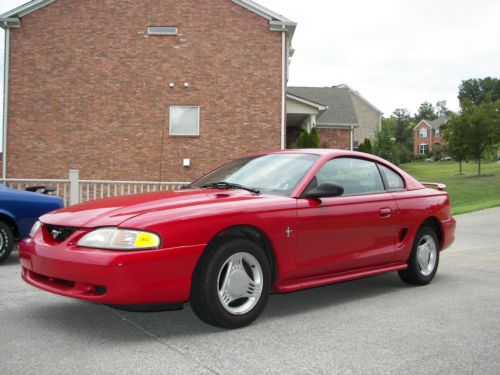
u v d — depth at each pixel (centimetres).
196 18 1869
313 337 402
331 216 485
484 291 573
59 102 1830
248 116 1878
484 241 1011
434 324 440
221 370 331
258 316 439
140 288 371
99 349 370
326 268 484
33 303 500
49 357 353
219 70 1873
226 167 572
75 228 403
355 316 466
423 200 594
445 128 4109
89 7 1842
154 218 388
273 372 329
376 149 4862
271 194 475
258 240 442
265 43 1884
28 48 1827
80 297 380
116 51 1847
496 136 3825
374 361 350
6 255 706
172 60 1862
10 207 706
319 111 2334
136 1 1856
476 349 376
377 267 545
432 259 611
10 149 1823
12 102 1823
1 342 385
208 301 401
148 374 323
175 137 1859
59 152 1827
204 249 397
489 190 2834
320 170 505
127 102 1847
